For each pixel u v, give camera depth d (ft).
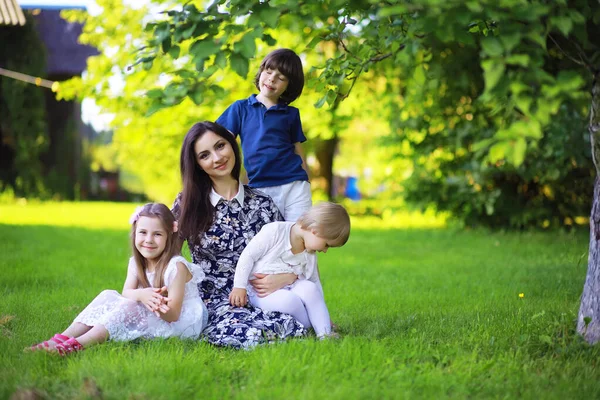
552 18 8.79
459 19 8.64
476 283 21.30
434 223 49.29
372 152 63.52
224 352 12.39
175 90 10.68
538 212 37.93
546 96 7.93
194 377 10.53
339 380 10.55
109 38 38.22
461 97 36.35
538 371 11.39
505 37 8.25
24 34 61.72
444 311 16.48
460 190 37.70
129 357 11.31
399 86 38.96
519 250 30.58
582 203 38.32
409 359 11.81
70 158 69.51
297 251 13.57
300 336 13.10
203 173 14.03
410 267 25.46
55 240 32.14
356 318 15.61
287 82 14.90
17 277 20.75
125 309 12.47
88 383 9.81
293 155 15.25
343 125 43.34
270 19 9.63
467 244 33.65
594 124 12.13
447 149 38.50
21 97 62.28
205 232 13.92
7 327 14.19
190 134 13.71
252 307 13.51
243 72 9.65
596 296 12.72
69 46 70.59
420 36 12.17
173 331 12.80
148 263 13.19
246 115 15.28
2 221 41.81
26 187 64.59
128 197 79.20
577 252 29.12
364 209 60.80
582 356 12.11
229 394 9.89
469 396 10.17
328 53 33.37
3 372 10.73
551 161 34.09
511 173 36.86
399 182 40.81
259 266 13.58
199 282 13.48
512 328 13.96
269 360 11.11
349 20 14.08
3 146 64.28
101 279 21.21
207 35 10.25
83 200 71.51
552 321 14.17
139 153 55.62
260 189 15.03
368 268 25.17
